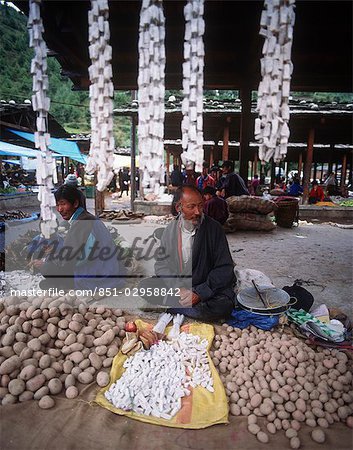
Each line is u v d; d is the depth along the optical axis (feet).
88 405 6.31
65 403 6.34
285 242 20.66
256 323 8.64
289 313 9.05
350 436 5.78
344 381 6.70
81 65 16.48
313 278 13.74
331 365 7.20
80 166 69.21
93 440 5.60
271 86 5.69
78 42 14.24
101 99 6.03
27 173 63.46
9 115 36.50
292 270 14.83
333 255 17.52
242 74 19.31
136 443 5.57
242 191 24.12
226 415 6.10
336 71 18.19
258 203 23.22
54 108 97.86
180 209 9.43
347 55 16.28
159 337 8.05
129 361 7.27
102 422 5.91
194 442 5.61
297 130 40.55
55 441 5.56
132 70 18.60
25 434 5.67
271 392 6.54
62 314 8.05
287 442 5.66
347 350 7.91
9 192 41.60
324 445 5.58
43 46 6.02
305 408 6.20
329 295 11.89
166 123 36.83
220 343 8.20
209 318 8.94
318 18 12.82
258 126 5.84
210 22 13.48
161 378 6.75
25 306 8.00
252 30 13.67
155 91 5.97
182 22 13.65
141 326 8.38
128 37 15.06
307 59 16.61
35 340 7.17
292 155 65.51
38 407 6.19
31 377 6.58
